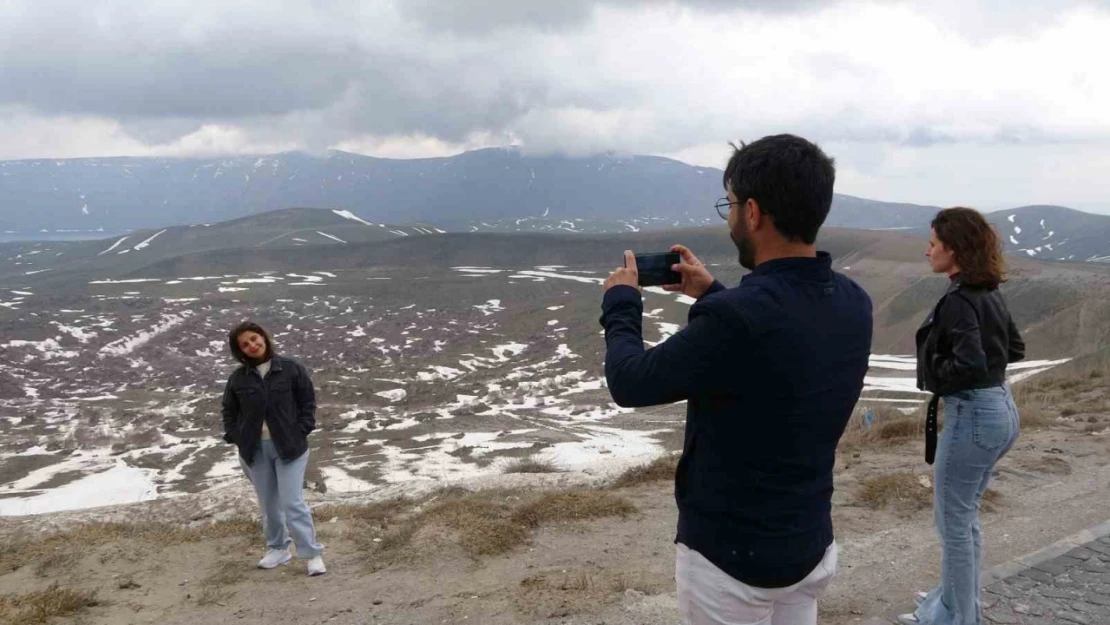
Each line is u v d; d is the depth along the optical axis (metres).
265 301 185.25
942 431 3.96
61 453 60.12
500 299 184.75
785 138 2.21
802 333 2.04
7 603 5.75
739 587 2.16
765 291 2.06
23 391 96.81
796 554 2.13
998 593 4.60
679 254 2.49
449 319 155.38
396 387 85.81
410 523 7.44
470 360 109.75
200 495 12.95
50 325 138.00
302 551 6.35
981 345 3.71
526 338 127.25
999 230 3.82
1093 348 65.62
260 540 7.50
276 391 6.34
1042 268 119.62
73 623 5.49
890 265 145.88
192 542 7.48
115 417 74.62
